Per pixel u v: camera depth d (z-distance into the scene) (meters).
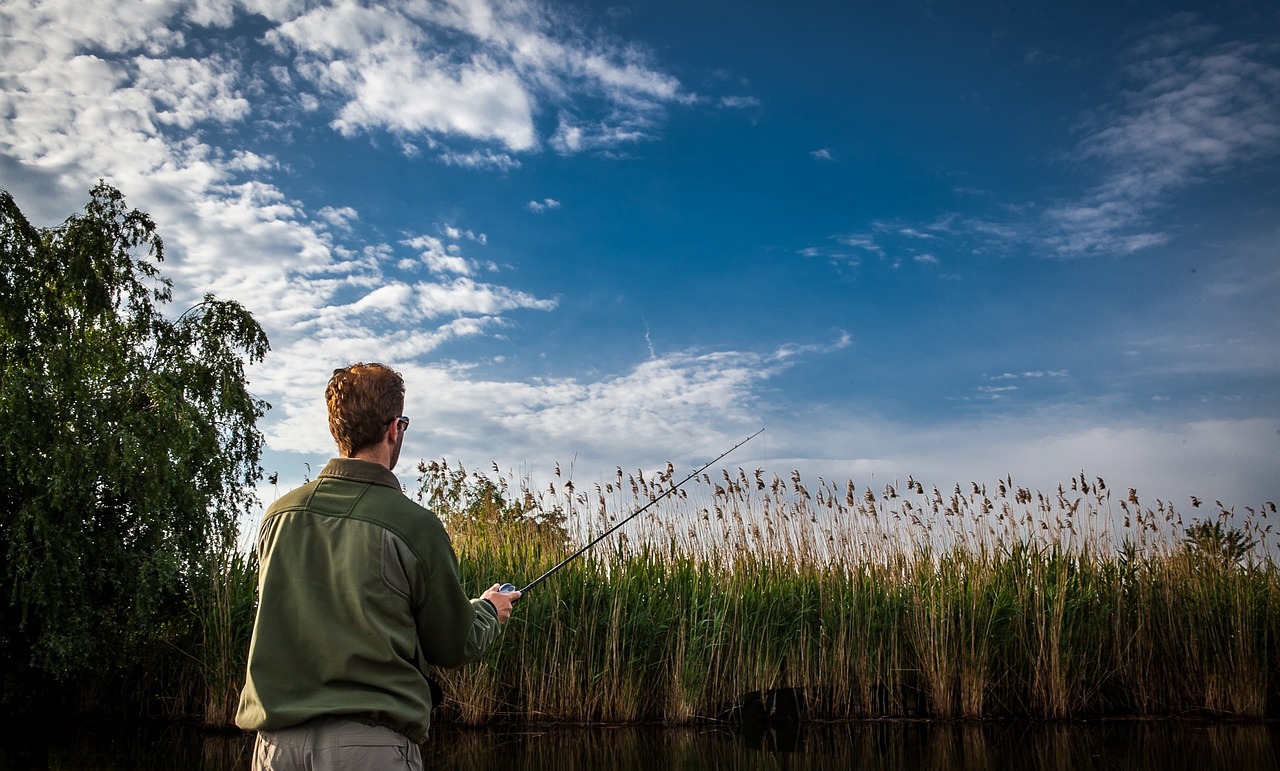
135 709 11.35
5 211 12.38
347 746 2.14
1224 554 11.26
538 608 10.34
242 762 8.25
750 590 10.77
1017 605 10.57
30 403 11.71
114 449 12.11
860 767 7.77
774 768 7.75
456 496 12.62
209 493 13.08
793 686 10.52
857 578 10.88
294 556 2.31
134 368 13.30
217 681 10.23
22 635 11.62
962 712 10.29
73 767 8.01
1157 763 7.85
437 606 2.30
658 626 10.40
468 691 9.95
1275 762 7.87
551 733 9.51
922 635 10.52
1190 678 10.61
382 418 2.48
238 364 14.02
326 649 2.21
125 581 11.58
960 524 11.22
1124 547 11.08
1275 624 10.66
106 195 13.50
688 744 8.95
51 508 11.57
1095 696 10.66
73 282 12.67
